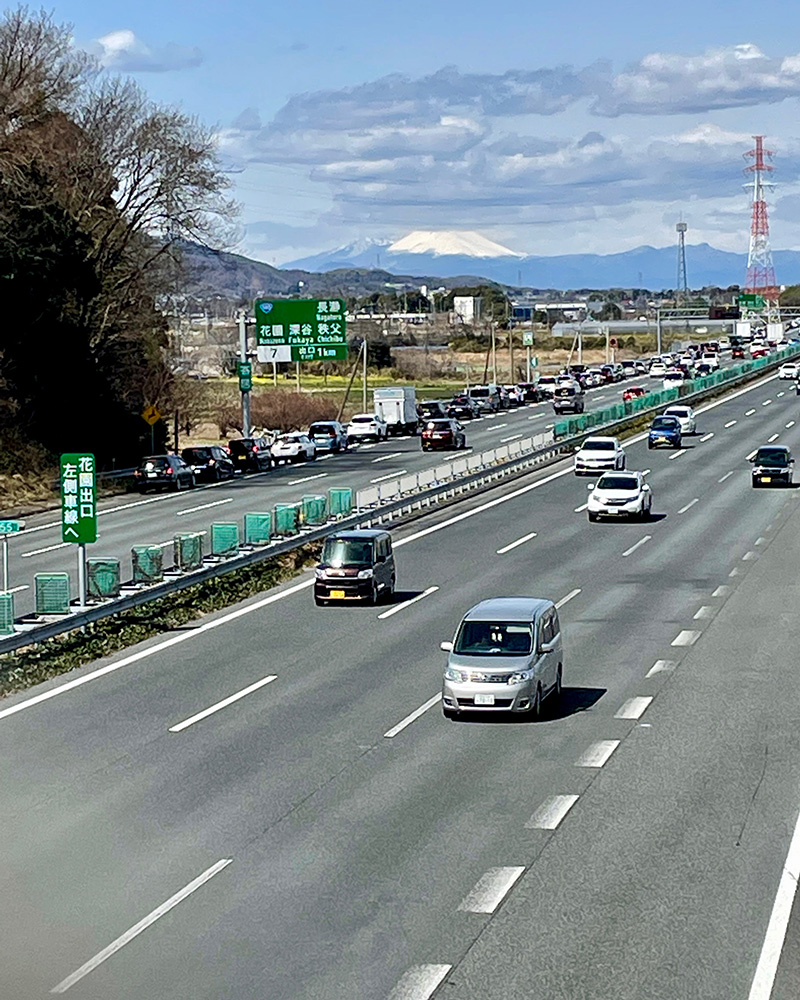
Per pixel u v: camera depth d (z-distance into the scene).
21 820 22.03
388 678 32.19
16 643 33.16
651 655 34.34
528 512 62.78
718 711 28.58
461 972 15.55
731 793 22.72
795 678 31.58
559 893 18.11
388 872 19.09
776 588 43.41
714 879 18.59
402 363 199.50
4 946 16.70
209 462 78.31
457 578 46.56
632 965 15.66
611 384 155.50
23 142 77.31
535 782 23.52
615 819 21.38
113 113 86.19
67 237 75.88
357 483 75.56
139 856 20.11
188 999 15.02
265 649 35.78
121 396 88.56
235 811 22.25
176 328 134.75
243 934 16.89
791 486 70.00
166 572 43.53
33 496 70.88
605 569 47.75
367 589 41.50
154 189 87.00
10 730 28.08
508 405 130.38
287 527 51.91
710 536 54.81
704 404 120.19
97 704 30.19
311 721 28.27
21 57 79.31
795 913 17.28
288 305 81.81
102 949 16.53
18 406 76.44
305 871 19.23
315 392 148.62
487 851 19.91
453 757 25.28
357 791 23.22
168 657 35.03
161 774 24.56
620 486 59.75
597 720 27.97
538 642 28.52
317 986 15.25
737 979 15.25
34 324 75.81
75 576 46.53
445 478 68.62
